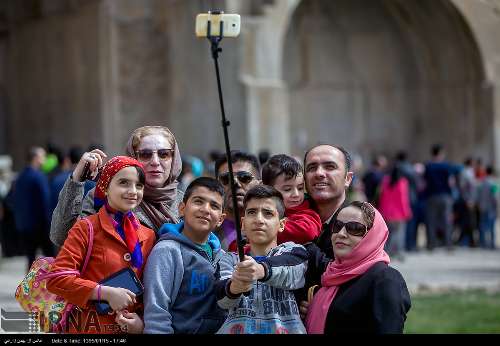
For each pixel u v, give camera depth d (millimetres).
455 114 42094
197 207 9477
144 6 38406
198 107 36500
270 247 9555
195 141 36656
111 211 9492
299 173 10711
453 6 39844
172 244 9406
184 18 36844
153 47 38219
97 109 38938
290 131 42281
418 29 42281
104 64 38625
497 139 40906
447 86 42250
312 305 9320
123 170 9406
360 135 43594
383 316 8891
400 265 29000
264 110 35250
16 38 43844
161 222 10133
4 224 26875
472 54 40812
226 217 11680
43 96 42375
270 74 35688
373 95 43656
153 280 9258
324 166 10430
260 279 9062
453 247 34312
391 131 43844
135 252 9430
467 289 24109
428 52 42469
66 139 41031
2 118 44594
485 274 26688
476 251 33406
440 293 23766
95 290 9117
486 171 34562
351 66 43344
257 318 9211
